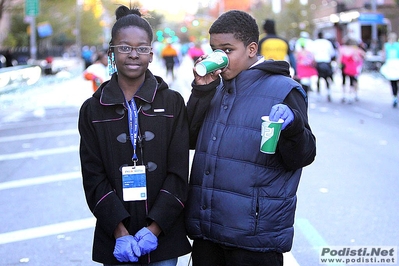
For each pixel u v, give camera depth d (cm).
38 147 1095
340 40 4734
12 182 816
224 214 297
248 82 305
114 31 297
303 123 281
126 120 296
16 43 4328
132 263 296
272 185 297
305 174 799
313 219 600
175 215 295
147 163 296
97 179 295
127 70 293
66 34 5959
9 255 528
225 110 306
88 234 583
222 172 299
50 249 541
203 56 301
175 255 302
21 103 1908
